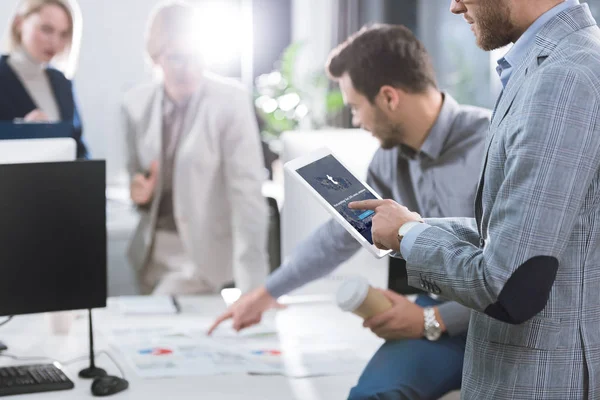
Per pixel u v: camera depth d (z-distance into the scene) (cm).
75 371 191
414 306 191
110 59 493
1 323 219
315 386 182
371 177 219
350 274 238
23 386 177
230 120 303
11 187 177
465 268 123
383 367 183
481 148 196
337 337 221
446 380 181
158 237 317
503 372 131
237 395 176
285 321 236
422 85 194
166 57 304
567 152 117
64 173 180
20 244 179
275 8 554
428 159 201
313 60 555
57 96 356
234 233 301
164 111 313
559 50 124
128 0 489
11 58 351
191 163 304
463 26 500
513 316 120
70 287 183
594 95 119
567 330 127
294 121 516
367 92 195
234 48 545
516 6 130
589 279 127
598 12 406
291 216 233
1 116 347
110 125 494
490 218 125
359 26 529
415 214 139
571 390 128
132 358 200
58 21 348
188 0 529
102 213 183
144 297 260
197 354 204
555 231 118
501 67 137
